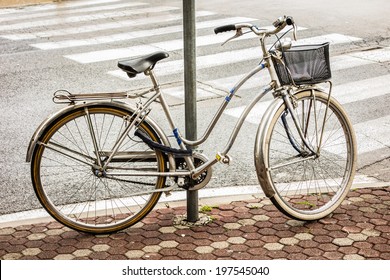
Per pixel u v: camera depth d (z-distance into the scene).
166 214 5.24
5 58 10.57
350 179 5.21
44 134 4.77
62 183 5.99
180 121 7.55
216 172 6.21
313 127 7.11
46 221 5.21
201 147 6.77
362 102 7.97
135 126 4.84
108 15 14.48
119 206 5.45
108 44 11.35
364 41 10.78
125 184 5.91
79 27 13.14
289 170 6.13
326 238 4.81
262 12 13.66
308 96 5.04
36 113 7.89
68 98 4.74
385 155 6.52
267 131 4.85
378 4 14.03
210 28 12.21
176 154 4.83
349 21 12.35
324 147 6.66
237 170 6.25
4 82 9.14
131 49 10.88
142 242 4.82
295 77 4.87
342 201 5.20
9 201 5.71
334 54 10.05
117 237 4.91
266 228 4.97
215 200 5.48
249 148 6.77
